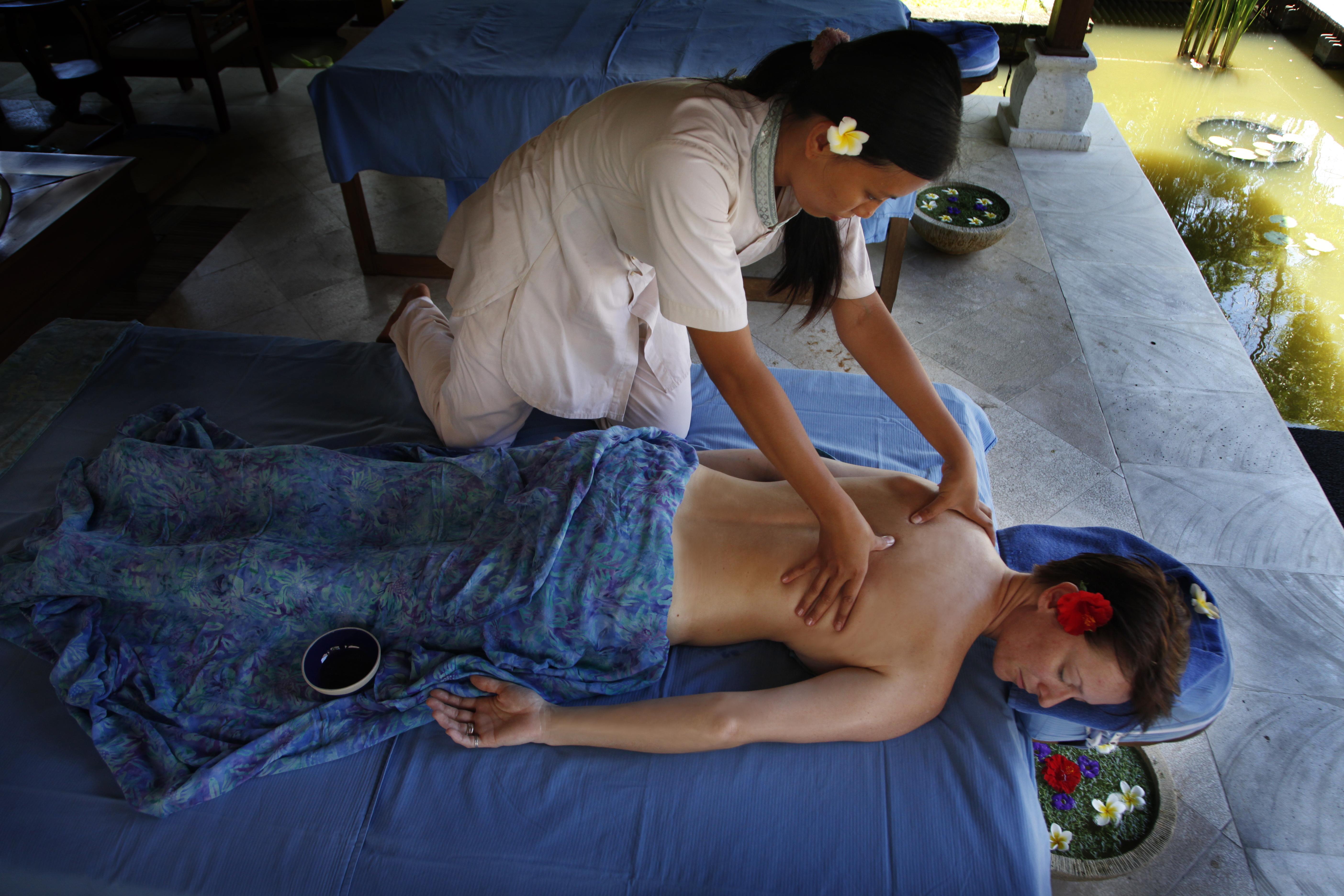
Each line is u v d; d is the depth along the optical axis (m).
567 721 1.15
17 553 1.33
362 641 1.20
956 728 1.19
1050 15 4.05
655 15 2.76
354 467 1.32
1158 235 3.06
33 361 1.79
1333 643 1.73
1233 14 4.29
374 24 3.69
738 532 1.26
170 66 3.47
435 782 1.13
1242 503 2.04
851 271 1.30
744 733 1.12
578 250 1.27
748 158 1.01
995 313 2.68
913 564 1.20
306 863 1.06
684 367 1.62
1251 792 1.49
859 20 2.65
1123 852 1.37
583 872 1.06
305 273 2.83
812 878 1.05
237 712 1.18
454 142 2.43
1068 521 2.00
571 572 1.20
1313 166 3.59
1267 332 2.69
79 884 1.05
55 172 2.69
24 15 3.30
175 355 1.82
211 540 1.30
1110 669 1.10
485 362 1.45
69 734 1.17
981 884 1.04
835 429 1.70
